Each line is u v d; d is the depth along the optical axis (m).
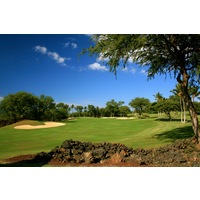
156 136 27.19
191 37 17.84
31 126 52.03
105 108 122.69
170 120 64.94
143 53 19.30
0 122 80.06
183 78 19.58
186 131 29.66
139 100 105.31
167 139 23.70
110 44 16.23
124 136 30.83
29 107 85.62
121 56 17.38
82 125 53.84
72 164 12.38
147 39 16.09
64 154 13.50
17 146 24.94
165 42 17.92
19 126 51.97
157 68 21.64
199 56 19.30
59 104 103.56
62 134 36.69
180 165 11.48
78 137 31.81
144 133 32.69
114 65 17.42
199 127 17.69
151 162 12.17
